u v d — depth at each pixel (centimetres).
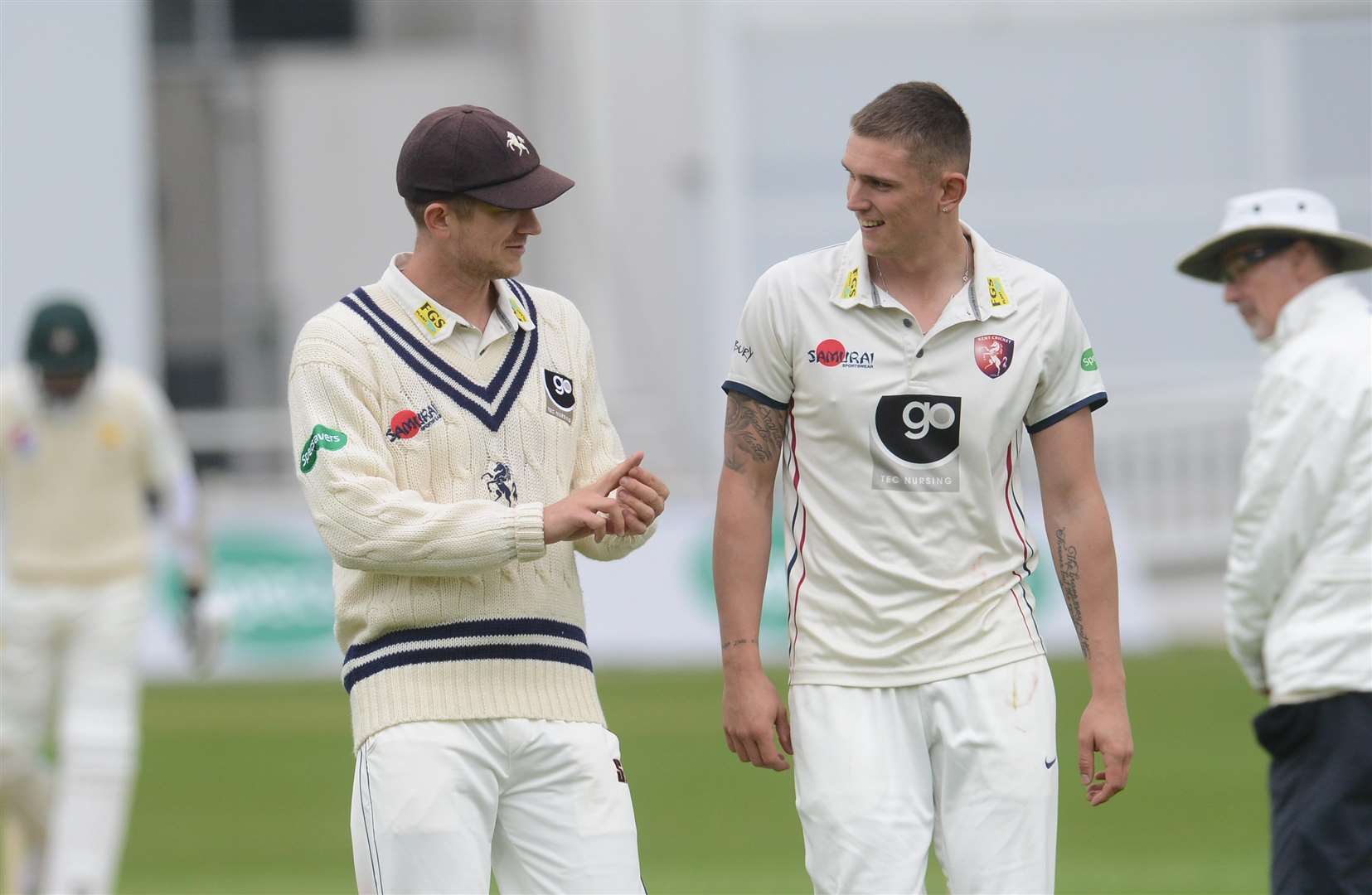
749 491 1518
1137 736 3831
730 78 6369
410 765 1397
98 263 6606
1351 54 6378
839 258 1498
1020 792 1451
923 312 1479
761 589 1518
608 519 1391
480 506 1380
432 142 1406
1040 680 1477
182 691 4709
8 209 6562
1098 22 6381
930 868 2880
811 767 1476
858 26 6394
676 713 4194
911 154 1432
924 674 1467
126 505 2359
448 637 1412
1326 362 1636
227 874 2734
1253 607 1683
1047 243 6444
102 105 6581
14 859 2391
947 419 1460
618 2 7181
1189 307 6381
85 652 2322
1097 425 5881
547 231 7256
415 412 1423
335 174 7419
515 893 1466
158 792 3431
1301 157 6406
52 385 2306
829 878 1470
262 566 5050
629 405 6894
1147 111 6425
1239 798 3228
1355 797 1614
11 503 2342
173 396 7225
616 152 7169
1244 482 1675
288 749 3875
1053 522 1520
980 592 1474
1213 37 6391
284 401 7288
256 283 7362
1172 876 2642
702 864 2758
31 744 2358
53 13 6531
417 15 7531
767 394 1511
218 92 7375
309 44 7469
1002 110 6462
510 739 1419
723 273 6359
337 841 2998
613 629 5059
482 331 1450
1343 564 1628
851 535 1479
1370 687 1611
